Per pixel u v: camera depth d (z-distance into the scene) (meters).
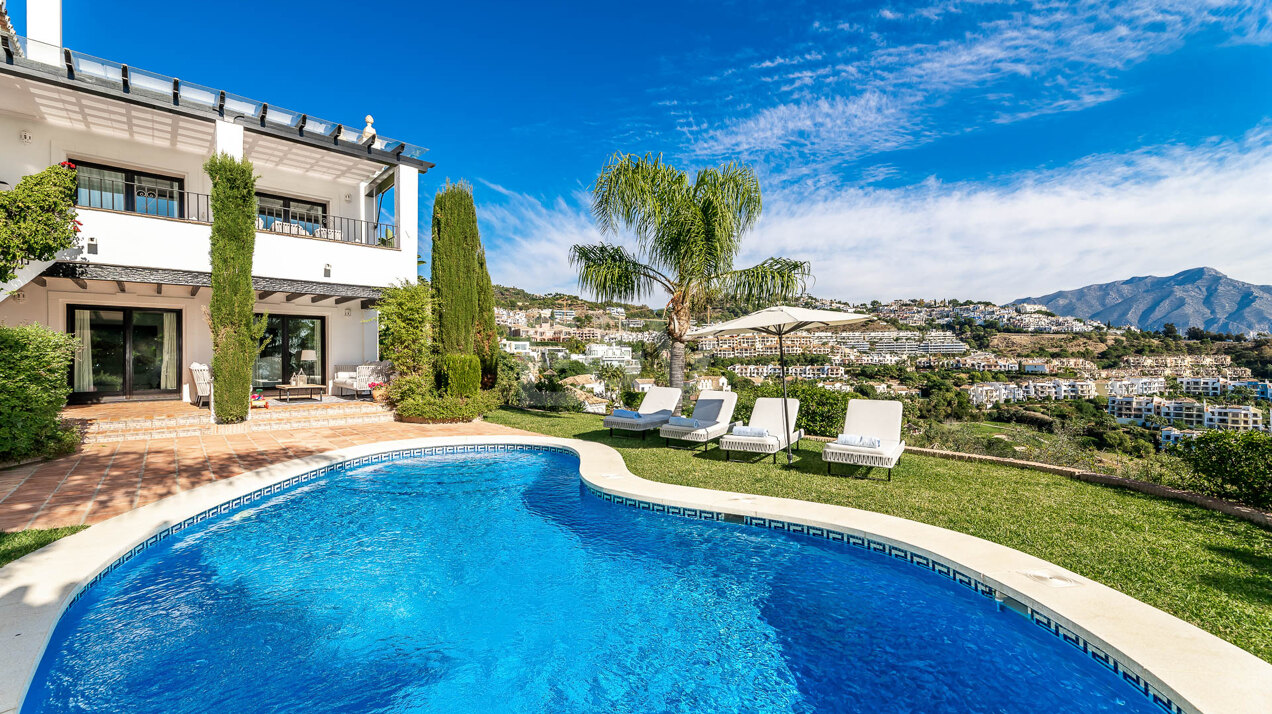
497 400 14.17
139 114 10.56
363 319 15.55
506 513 6.44
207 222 10.85
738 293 11.84
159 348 12.99
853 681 3.26
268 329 14.27
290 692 3.18
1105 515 5.57
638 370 19.59
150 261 10.23
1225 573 4.04
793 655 3.55
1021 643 3.57
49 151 11.02
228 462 7.88
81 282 11.39
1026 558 4.28
